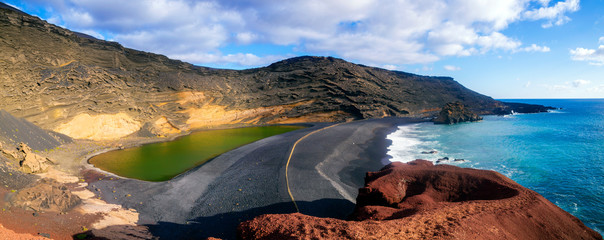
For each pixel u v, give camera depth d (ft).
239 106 269.44
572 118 314.76
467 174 65.21
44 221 53.67
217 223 67.87
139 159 128.88
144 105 191.93
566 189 88.12
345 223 39.99
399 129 233.14
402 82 404.57
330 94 308.19
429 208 48.19
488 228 39.40
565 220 45.55
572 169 108.27
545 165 114.62
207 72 286.25
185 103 230.07
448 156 135.54
